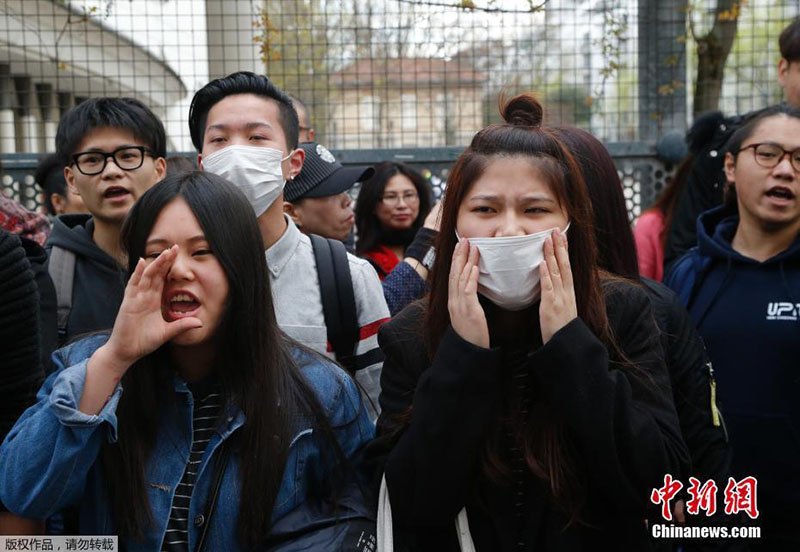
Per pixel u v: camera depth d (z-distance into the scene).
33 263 2.48
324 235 3.52
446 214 1.96
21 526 1.92
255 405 1.92
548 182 1.86
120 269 2.92
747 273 2.85
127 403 1.92
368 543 1.90
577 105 5.14
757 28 5.81
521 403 1.95
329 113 5.31
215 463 1.93
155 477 1.91
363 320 2.69
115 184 2.99
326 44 5.28
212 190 1.94
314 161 3.51
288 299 2.62
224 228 1.92
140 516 1.86
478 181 1.89
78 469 1.80
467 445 1.79
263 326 1.97
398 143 5.29
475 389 1.79
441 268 1.97
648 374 1.92
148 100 5.87
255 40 5.21
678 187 4.09
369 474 2.08
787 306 2.74
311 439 2.01
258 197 2.59
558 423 1.88
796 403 2.70
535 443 1.88
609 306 1.99
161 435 1.94
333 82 5.30
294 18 5.29
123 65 5.71
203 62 5.30
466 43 5.18
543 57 5.15
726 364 2.80
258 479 1.89
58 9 5.38
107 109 3.04
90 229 3.07
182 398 1.96
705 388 2.31
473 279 1.82
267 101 2.74
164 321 1.85
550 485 1.86
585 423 1.75
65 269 2.92
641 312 2.00
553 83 5.15
